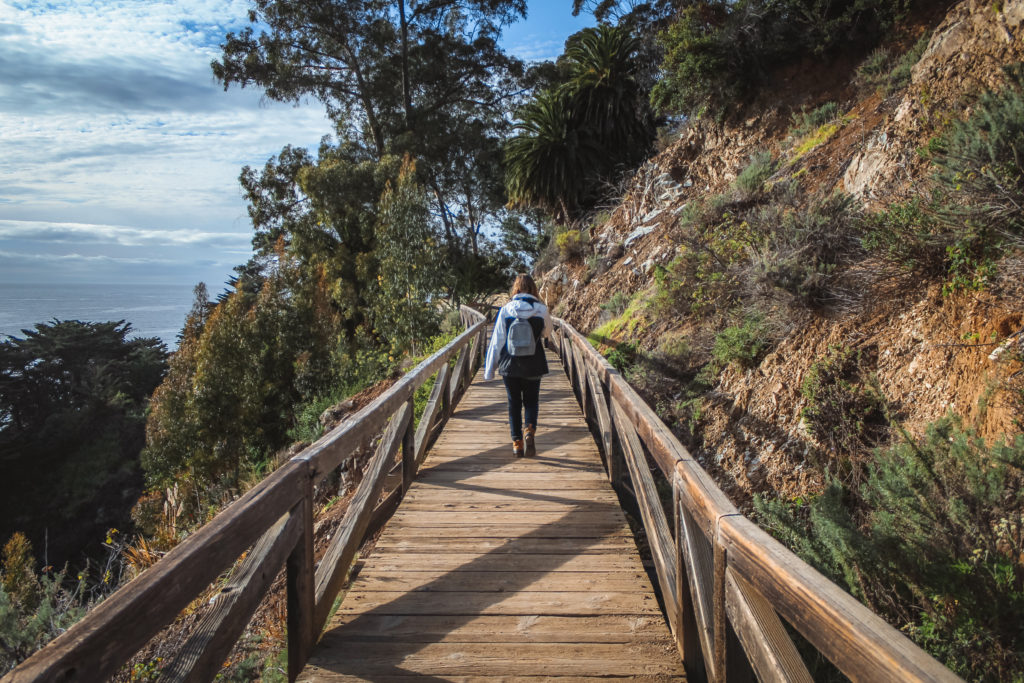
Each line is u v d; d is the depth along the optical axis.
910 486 2.98
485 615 2.98
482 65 32.88
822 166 8.30
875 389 4.23
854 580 2.89
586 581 3.32
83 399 52.25
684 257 8.05
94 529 34.94
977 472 2.81
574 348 9.06
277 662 3.43
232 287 43.34
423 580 3.34
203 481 16.08
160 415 18.47
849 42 11.16
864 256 5.41
